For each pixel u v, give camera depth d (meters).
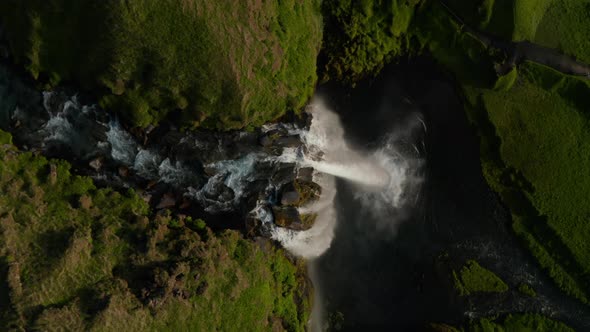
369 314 40.16
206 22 31.62
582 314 40.22
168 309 31.48
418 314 40.31
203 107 34.09
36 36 31.61
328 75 39.72
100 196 33.75
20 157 32.50
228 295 34.00
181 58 32.06
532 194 40.34
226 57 32.59
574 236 40.00
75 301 29.19
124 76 32.28
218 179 36.97
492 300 40.25
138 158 35.47
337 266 40.38
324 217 40.19
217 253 34.47
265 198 37.84
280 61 35.66
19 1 31.05
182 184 36.44
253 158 37.47
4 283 28.30
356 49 38.84
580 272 39.97
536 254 40.41
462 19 39.84
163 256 33.12
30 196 31.39
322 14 38.28
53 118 33.91
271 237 38.16
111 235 32.34
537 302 40.28
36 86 33.22
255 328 34.81
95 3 30.20
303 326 38.00
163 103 33.97
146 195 35.66
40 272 29.22
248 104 34.84
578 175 40.31
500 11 38.84
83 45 31.62
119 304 29.91
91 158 34.66
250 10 33.41
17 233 29.95
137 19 30.55
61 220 31.56
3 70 33.12
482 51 39.94
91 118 34.19
